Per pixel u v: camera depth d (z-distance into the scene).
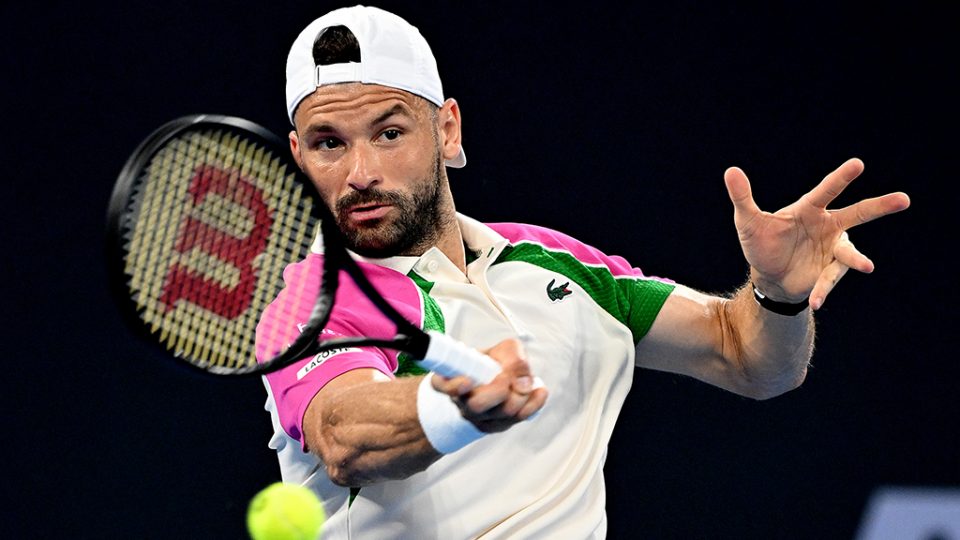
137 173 7.94
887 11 21.97
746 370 12.66
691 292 12.97
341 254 8.47
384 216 10.79
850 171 10.77
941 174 21.83
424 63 11.07
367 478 9.11
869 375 21.41
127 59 21.19
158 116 21.12
